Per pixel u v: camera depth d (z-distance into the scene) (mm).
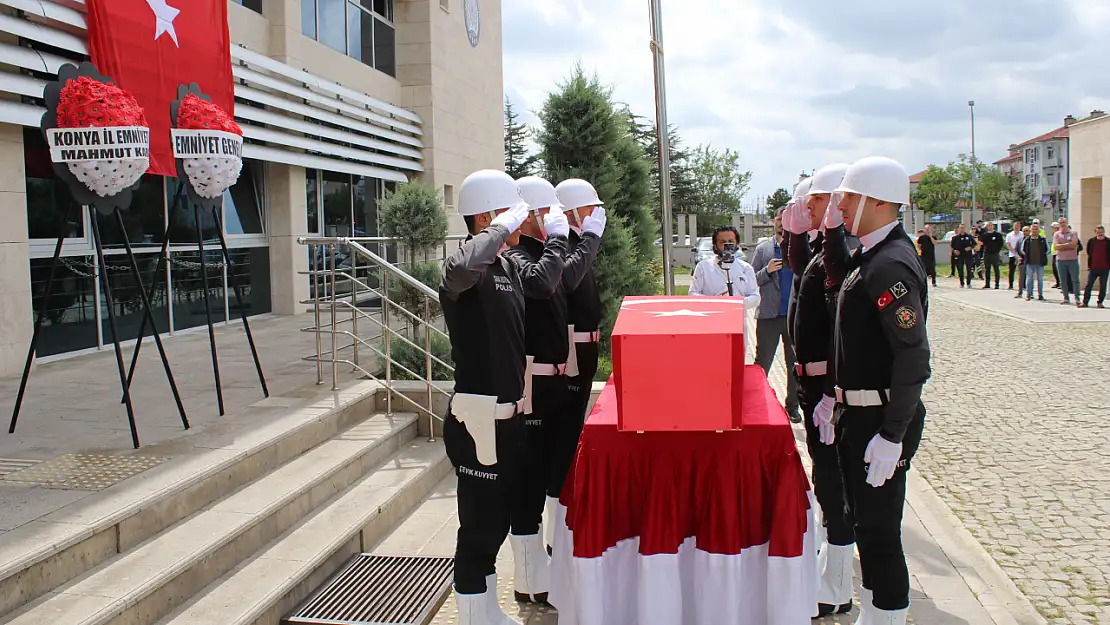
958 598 4148
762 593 3219
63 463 4344
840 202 3492
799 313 4375
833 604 4078
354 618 3795
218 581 3809
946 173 87625
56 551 3314
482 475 3572
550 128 11508
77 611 3115
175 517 4027
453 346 3633
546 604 4258
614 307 10922
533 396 4293
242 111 10297
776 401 3488
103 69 5574
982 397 8953
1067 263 17969
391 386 6562
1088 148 23406
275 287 12133
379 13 15734
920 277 3295
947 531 5117
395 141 15391
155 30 5992
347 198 14195
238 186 11492
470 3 19016
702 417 3006
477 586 3607
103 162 4527
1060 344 12547
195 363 7590
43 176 7848
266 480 4703
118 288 8859
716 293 6508
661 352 2992
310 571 4035
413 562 4469
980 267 26266
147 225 9414
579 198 4617
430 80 16406
